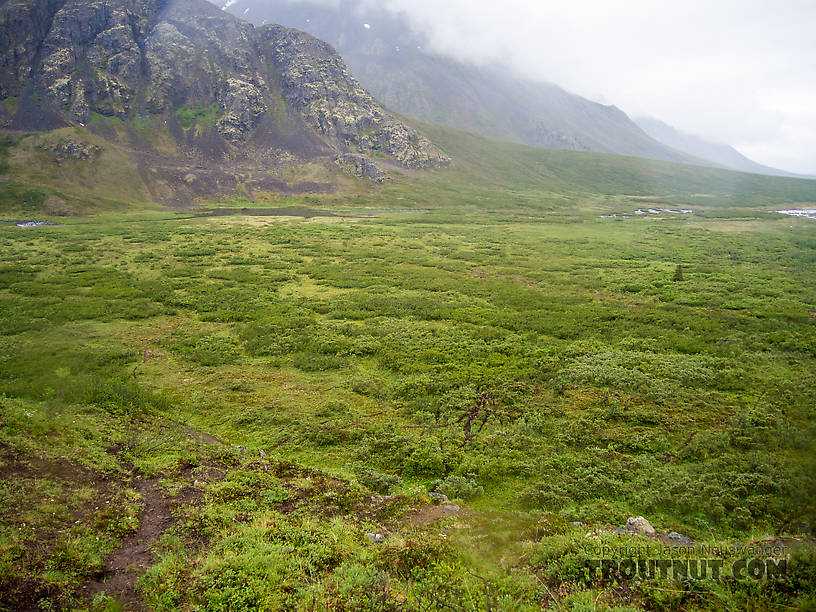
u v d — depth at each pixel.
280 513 10.91
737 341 26.16
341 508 11.52
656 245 66.62
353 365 23.44
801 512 10.75
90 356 22.88
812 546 9.11
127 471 12.17
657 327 29.53
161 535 9.55
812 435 14.33
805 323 29.81
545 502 12.26
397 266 51.62
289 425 17.08
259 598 7.77
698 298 36.72
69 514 9.79
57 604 7.42
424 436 16.16
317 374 22.41
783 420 15.94
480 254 58.66
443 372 22.34
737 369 21.84
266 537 9.58
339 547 9.52
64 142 101.75
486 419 17.64
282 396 19.77
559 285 42.81
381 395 20.03
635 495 12.32
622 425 16.89
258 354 24.89
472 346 25.98
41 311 30.33
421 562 9.05
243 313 32.47
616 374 21.12
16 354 21.97
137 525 9.81
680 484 12.41
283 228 77.31
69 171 97.94
